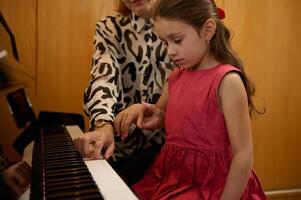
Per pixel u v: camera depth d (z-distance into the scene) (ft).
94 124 2.83
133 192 1.62
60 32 5.85
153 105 3.34
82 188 1.58
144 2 3.39
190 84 2.85
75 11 5.90
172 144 2.90
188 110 2.77
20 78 2.93
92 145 2.40
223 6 6.63
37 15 5.72
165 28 2.62
